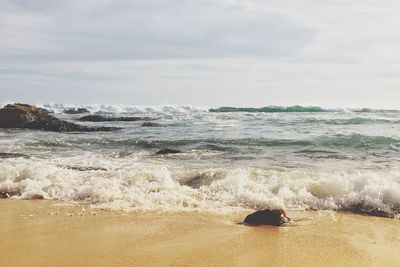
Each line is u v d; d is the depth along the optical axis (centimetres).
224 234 547
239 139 1712
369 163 1123
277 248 492
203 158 1268
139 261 451
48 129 2452
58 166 1084
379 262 448
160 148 1566
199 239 526
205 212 661
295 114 4038
